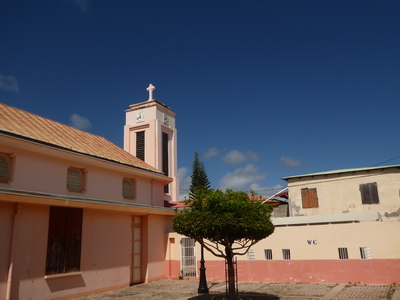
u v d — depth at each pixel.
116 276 15.39
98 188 15.57
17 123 14.45
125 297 13.41
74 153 14.06
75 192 14.40
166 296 13.43
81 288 13.55
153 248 17.86
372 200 21.08
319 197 22.56
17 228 11.55
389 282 13.96
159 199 19.92
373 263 14.35
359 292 12.58
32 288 11.73
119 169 16.64
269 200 26.08
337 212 21.83
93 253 14.39
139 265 17.36
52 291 12.40
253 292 13.57
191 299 12.66
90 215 14.52
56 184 13.60
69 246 13.34
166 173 27.25
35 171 12.84
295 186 23.47
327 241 15.41
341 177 22.25
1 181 11.80
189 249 18.27
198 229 9.23
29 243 11.85
